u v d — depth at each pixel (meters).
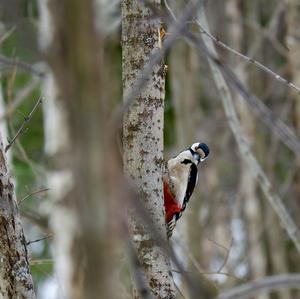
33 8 17.52
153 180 9.34
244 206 26.14
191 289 5.11
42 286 16.83
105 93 4.41
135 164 9.38
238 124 16.03
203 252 24.08
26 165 19.22
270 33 21.66
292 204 24.88
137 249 8.95
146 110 9.41
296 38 20.20
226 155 26.58
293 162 24.39
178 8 19.14
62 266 5.09
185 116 25.05
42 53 4.40
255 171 16.11
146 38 9.45
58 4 4.32
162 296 9.04
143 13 9.48
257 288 11.22
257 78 25.31
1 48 16.02
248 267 24.77
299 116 21.22
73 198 4.41
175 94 25.25
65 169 4.78
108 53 19.86
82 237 4.35
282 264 24.84
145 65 9.40
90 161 4.32
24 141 20.70
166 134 26.88
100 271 4.32
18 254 8.72
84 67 4.30
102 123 4.34
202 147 14.86
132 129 9.41
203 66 26.47
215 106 26.30
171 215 14.24
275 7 25.22
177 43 24.70
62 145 4.71
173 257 5.13
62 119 4.55
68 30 4.30
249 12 25.81
